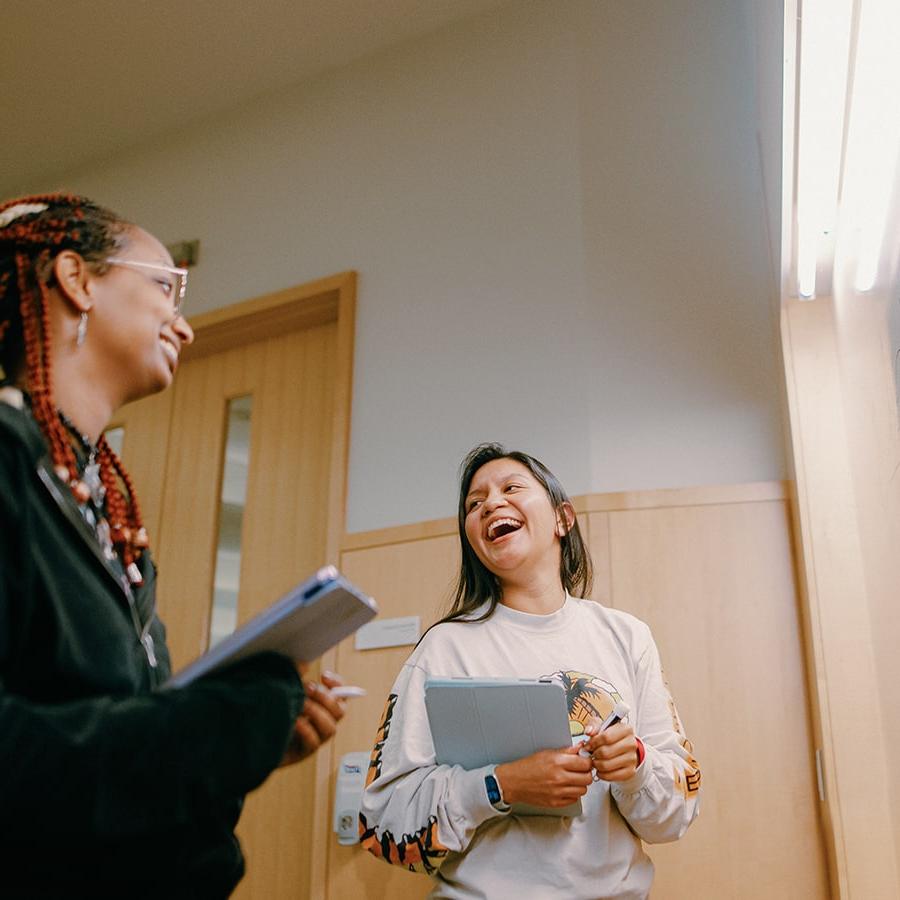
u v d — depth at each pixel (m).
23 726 0.82
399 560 2.72
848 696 2.09
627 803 1.53
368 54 3.45
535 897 1.47
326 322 3.29
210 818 0.97
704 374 2.60
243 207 3.50
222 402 3.41
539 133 3.02
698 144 2.81
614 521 2.50
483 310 2.91
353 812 2.50
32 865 0.87
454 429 2.82
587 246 2.82
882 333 1.85
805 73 1.71
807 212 2.04
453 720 1.51
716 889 2.16
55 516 0.96
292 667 1.00
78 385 1.10
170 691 0.92
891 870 1.96
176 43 3.41
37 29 3.34
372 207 3.23
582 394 2.67
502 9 3.24
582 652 1.70
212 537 3.23
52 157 3.93
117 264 1.15
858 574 2.16
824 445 2.27
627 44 3.00
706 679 2.32
